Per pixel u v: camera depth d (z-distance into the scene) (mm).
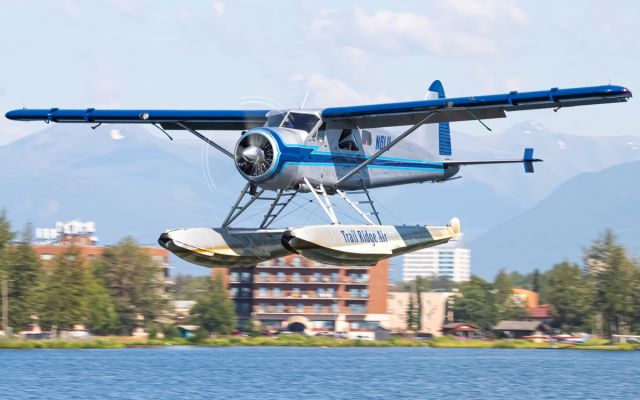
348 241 85875
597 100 82562
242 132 86562
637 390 143500
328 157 87812
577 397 131750
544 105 84375
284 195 88875
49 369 172500
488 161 99250
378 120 89062
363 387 138625
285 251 92000
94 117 95875
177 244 85875
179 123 92938
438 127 102312
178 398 120500
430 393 131125
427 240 94062
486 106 84938
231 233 89062
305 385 140500
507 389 141000
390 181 95875
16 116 98188
